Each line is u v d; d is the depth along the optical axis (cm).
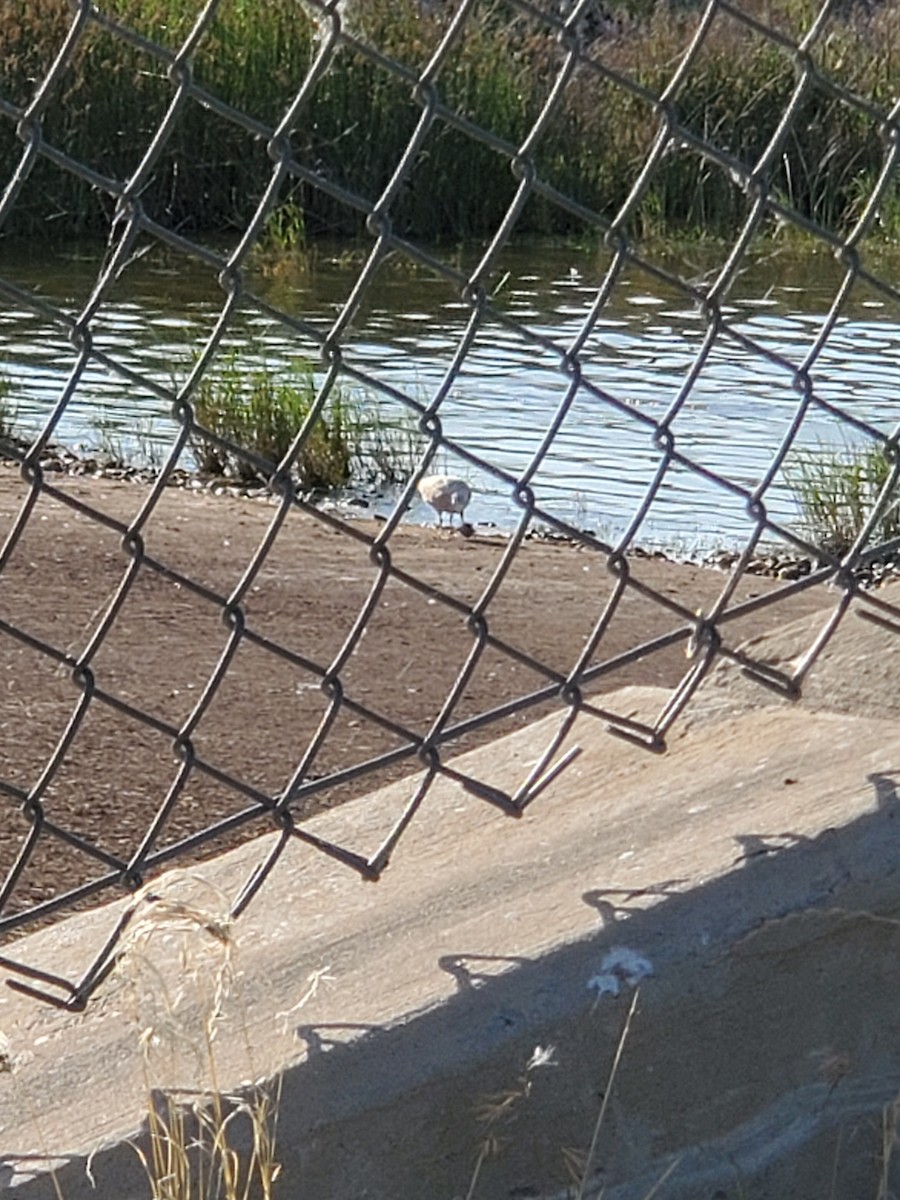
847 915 236
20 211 1781
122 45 1794
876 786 252
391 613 624
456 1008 228
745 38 1762
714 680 309
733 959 233
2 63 1756
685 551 803
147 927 223
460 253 1775
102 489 862
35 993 242
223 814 412
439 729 258
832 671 295
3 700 489
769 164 252
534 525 850
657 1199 233
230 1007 240
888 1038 241
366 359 1233
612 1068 229
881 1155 242
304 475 946
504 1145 227
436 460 967
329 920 262
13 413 1056
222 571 680
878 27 1756
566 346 1267
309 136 1870
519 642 595
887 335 1325
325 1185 222
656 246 1777
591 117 1855
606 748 301
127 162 1809
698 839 250
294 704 501
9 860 379
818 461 941
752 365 1205
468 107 1858
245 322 1373
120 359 1222
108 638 565
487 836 281
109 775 433
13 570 652
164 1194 211
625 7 1739
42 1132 224
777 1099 238
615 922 236
